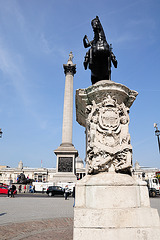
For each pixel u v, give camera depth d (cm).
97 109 534
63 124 3588
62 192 2584
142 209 395
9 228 660
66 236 554
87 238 363
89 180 445
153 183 3080
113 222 372
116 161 485
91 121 530
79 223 375
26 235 570
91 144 502
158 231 376
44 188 3406
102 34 697
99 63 691
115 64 706
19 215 948
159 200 1870
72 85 3972
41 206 1353
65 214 983
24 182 3794
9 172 8975
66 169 3098
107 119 519
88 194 424
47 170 8812
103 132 508
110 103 529
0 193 3066
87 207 414
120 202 407
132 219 379
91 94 557
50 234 579
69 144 3406
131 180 439
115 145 495
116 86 537
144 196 429
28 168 9062
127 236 365
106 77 696
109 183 418
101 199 408
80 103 634
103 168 475
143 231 372
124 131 515
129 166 473
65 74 4072
